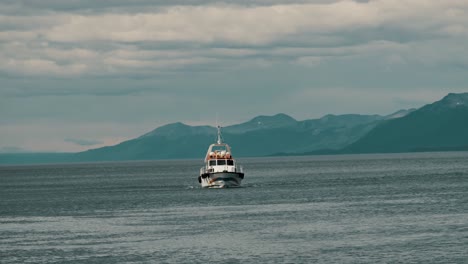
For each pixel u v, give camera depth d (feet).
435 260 208.23
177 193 520.01
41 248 249.75
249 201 422.82
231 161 518.37
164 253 232.94
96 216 361.92
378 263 207.10
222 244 247.50
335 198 433.89
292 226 290.56
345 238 252.42
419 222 291.17
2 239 276.62
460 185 537.24
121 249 243.19
